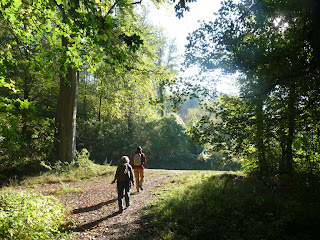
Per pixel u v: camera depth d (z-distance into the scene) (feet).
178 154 94.63
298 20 20.76
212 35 25.14
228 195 22.77
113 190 33.50
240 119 24.09
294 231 13.06
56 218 20.06
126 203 24.06
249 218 16.35
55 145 50.11
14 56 30.12
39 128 28.45
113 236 16.80
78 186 36.55
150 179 40.40
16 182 37.63
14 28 18.29
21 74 58.65
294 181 23.62
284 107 23.59
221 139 25.55
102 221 20.31
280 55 21.03
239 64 24.29
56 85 68.28
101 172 48.49
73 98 51.88
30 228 15.74
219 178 31.91
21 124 26.18
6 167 40.24
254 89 24.80
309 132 25.32
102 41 14.11
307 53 20.56
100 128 88.48
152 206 23.31
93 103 95.50
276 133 24.61
